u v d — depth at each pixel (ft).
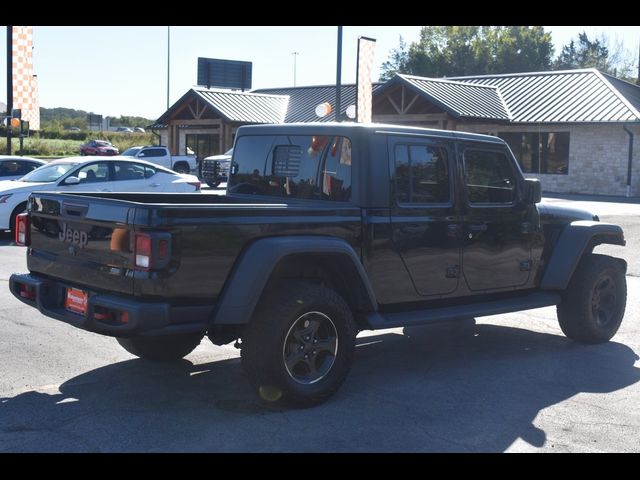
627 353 24.34
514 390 20.02
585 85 116.16
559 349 24.66
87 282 17.51
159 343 21.25
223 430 16.56
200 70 188.55
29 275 19.51
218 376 20.54
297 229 17.94
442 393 19.58
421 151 20.66
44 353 22.43
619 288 25.80
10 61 85.87
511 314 30.42
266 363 17.31
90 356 22.29
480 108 110.01
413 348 24.44
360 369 21.76
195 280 16.42
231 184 23.16
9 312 27.58
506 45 263.29
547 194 107.34
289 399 17.66
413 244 20.38
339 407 18.25
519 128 114.52
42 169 49.14
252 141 22.56
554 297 24.04
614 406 18.90
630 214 72.59
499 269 22.81
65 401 18.26
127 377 20.33
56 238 18.45
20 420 16.90
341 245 18.30
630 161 103.04
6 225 45.88
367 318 19.43
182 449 15.49
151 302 16.06
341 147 20.07
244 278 16.80
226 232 16.78
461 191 21.56
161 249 15.89
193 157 132.77
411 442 16.16
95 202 17.03
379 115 116.67
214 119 135.74
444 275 21.27
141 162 50.70
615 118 103.91
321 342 18.21
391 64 283.79
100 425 16.70
